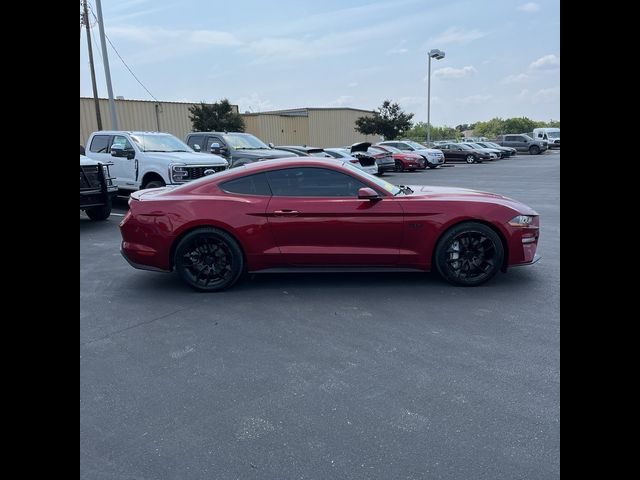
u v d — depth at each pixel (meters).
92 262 6.96
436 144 37.34
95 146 12.05
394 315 4.58
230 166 13.30
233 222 5.27
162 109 30.69
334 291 5.34
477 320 4.41
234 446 2.71
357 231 5.25
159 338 4.20
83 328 4.42
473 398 3.11
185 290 5.54
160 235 5.35
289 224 5.25
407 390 3.23
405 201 5.26
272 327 4.39
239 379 3.46
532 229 5.31
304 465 2.53
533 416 2.89
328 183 5.37
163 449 2.70
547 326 4.22
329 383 3.36
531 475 2.40
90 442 2.75
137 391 3.31
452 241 5.27
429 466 2.49
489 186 17.58
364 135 49.66
